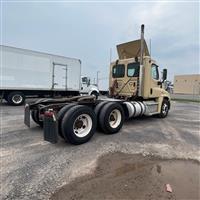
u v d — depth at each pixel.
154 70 7.78
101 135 5.44
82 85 17.66
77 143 4.54
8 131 5.71
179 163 3.54
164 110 8.74
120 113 5.83
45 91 13.98
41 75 12.84
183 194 2.52
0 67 11.21
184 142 4.89
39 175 2.99
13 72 11.69
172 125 7.08
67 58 14.16
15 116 8.24
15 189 2.59
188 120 8.31
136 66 7.41
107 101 5.80
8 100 12.20
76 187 2.67
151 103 7.84
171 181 2.86
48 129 4.37
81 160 3.61
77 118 4.55
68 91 14.98
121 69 8.01
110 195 2.48
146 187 2.68
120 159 3.69
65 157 3.74
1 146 4.36
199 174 3.10
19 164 3.39
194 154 4.03
